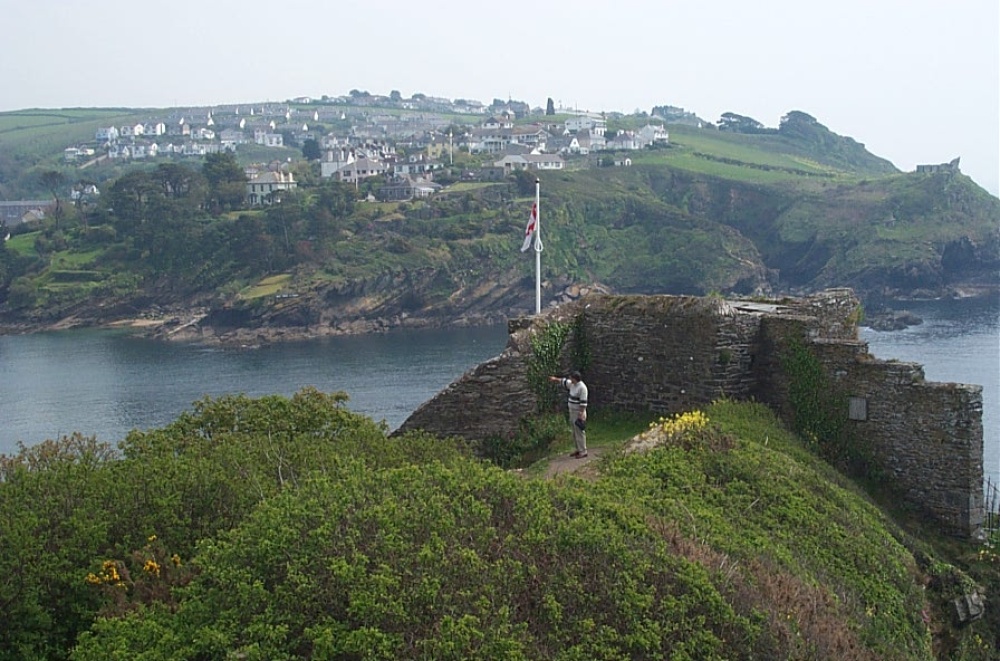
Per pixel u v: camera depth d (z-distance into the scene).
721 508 10.20
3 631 7.49
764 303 17.52
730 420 14.13
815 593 8.73
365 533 7.43
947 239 124.56
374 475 8.86
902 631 9.52
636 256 129.62
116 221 142.75
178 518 8.99
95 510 8.80
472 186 153.12
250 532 7.59
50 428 57.22
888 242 125.38
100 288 122.50
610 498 9.39
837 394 14.75
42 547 8.08
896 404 14.16
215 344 98.88
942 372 59.72
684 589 7.58
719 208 156.00
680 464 11.15
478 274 118.69
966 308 101.12
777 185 157.75
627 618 7.10
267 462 10.92
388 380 71.56
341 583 6.85
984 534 13.58
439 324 111.75
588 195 143.50
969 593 11.75
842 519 11.16
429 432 16.56
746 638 7.34
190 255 128.25
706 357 15.73
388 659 6.32
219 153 162.75
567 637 6.89
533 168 168.12
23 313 120.06
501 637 6.54
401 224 130.12
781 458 12.46
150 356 89.69
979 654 11.28
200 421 13.62
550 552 7.58
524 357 16.66
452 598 6.88
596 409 17.27
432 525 7.61
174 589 7.50
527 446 16.00
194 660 6.76
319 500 7.95
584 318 17.52
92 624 7.34
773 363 15.57
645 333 16.67
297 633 6.70
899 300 112.75
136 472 9.76
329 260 118.06
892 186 145.00
